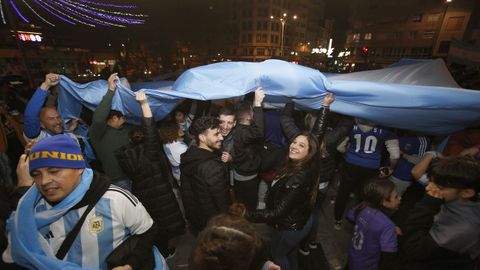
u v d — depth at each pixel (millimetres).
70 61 29969
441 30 34594
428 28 36375
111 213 1218
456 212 1273
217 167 2031
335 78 4020
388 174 2773
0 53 23922
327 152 2832
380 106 2480
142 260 1336
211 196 2041
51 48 28328
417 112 2398
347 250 3008
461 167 1261
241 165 2658
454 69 9250
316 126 2689
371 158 2865
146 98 2410
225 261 823
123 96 2541
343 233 3309
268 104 3670
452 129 2562
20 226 1097
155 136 2375
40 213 1119
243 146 2604
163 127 2766
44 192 1091
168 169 3324
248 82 2666
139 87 4621
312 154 1991
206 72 2758
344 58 48312
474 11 28375
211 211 2068
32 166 1058
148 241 1389
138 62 22828
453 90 2213
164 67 22906
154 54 24562
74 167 1118
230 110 2715
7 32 24141
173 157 2789
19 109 4637
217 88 2648
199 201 2107
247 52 57438
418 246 1366
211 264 832
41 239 1112
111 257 1253
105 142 2619
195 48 26797
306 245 2834
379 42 42031
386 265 1756
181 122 3551
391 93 2387
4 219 1374
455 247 1264
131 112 2752
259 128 2719
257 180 2879
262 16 53750
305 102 2967
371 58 42094
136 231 1347
